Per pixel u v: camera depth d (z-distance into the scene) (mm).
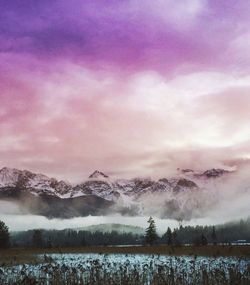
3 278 31797
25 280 28797
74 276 29891
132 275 31078
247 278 28031
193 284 28688
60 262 51531
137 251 92125
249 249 74875
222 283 28344
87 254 81750
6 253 88438
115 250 99875
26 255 77250
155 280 29328
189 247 101688
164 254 74500
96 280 29641
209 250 80000
